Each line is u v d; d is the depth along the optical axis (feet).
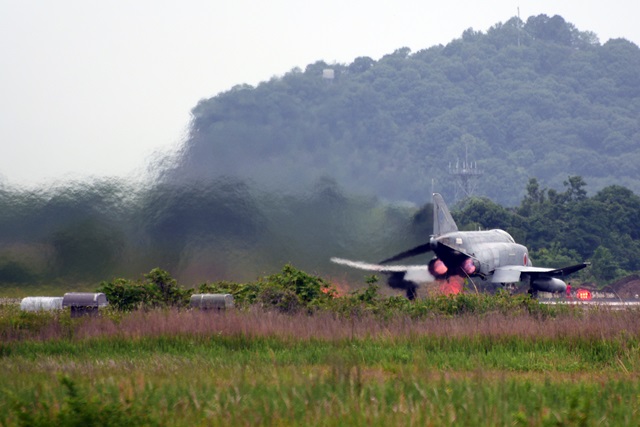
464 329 299.58
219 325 300.61
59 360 251.19
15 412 159.53
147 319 312.50
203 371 219.00
